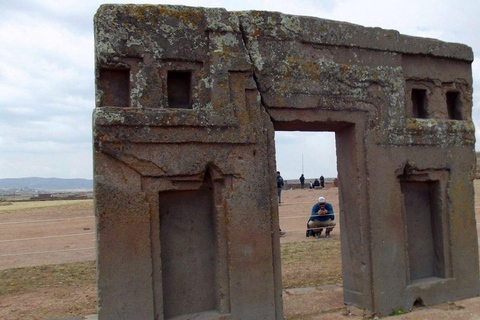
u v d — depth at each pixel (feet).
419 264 23.16
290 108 19.35
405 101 22.43
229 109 17.97
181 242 18.26
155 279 16.97
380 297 20.68
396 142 21.57
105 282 16.20
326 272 28.96
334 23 20.51
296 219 55.52
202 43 18.01
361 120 20.92
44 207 79.36
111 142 16.38
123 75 17.43
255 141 18.42
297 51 19.62
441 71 23.67
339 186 22.09
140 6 17.31
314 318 20.38
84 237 46.16
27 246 41.22
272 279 18.58
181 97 18.34
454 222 23.13
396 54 22.04
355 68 20.80
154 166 16.97
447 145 23.12
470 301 22.47
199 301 18.40
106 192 16.34
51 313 21.99
